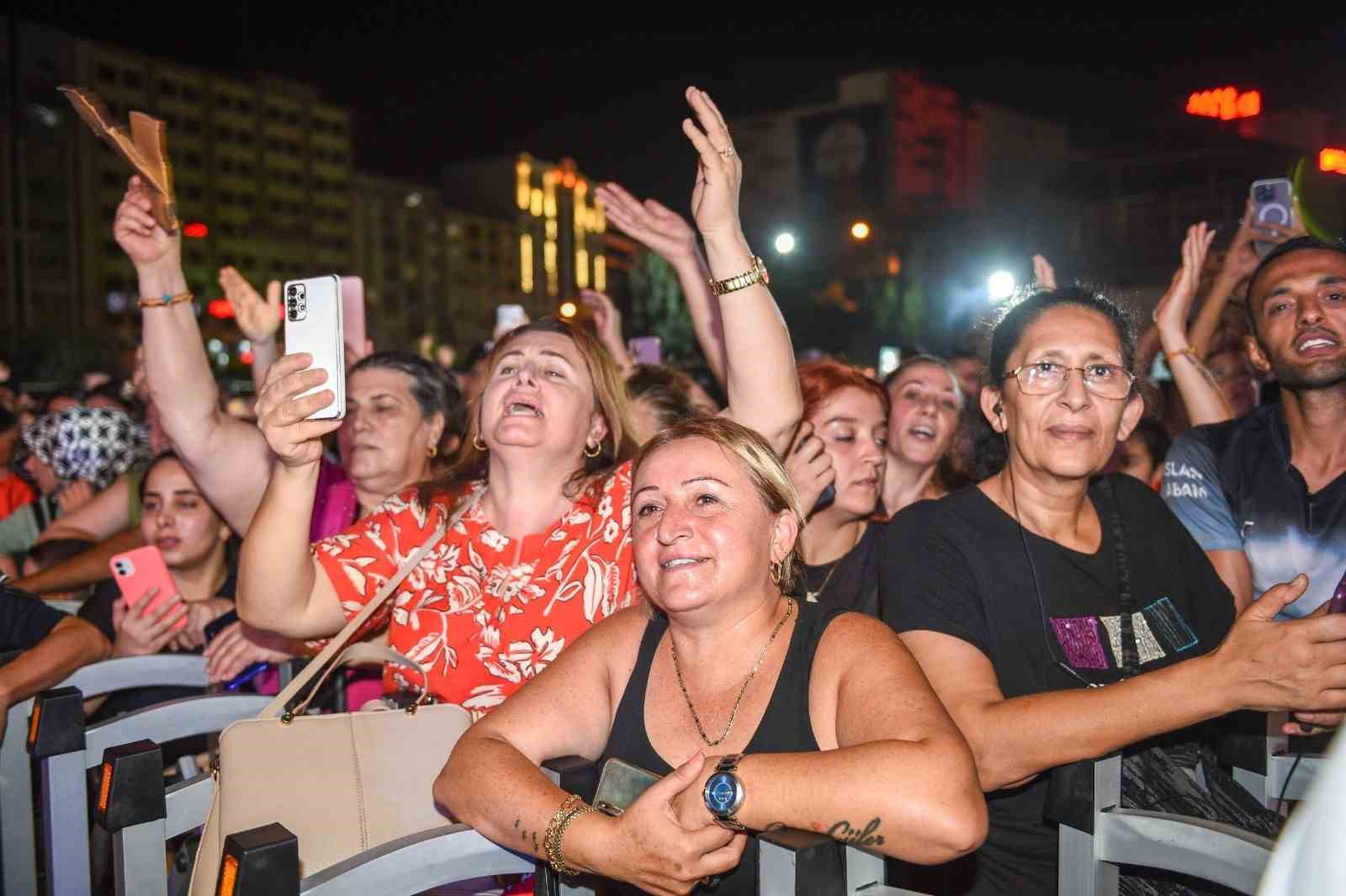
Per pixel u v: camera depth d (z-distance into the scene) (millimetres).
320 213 104188
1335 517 2816
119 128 2979
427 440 4066
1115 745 1936
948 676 2191
